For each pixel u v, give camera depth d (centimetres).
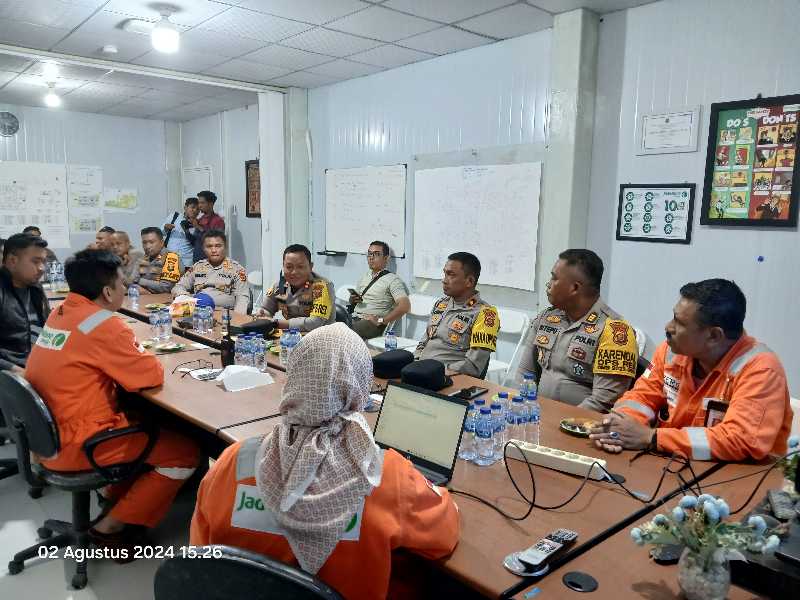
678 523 102
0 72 520
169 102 651
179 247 657
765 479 152
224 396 220
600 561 115
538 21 360
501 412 177
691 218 316
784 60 279
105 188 746
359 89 516
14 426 207
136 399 259
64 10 356
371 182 512
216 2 339
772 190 285
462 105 432
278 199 574
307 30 387
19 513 261
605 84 348
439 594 140
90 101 650
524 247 400
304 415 106
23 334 303
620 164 345
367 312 465
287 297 374
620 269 350
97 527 227
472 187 429
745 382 166
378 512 104
